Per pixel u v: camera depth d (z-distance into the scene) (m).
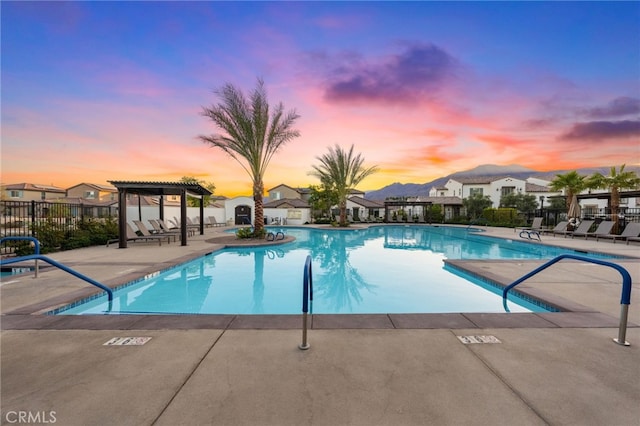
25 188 36.69
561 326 3.62
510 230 22.70
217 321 3.74
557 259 4.16
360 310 5.45
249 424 1.92
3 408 2.07
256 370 2.59
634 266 7.88
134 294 6.24
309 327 3.56
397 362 2.74
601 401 2.18
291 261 10.28
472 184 42.62
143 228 13.42
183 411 2.04
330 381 2.42
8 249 9.84
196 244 12.88
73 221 12.17
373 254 12.17
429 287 6.98
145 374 2.52
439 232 23.30
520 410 2.07
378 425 1.92
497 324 3.67
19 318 3.82
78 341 3.16
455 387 2.35
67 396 2.21
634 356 2.88
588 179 20.59
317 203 29.80
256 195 15.21
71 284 5.66
